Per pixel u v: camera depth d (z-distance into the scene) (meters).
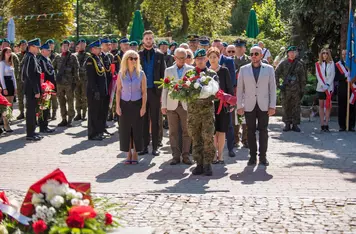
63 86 16.31
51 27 38.47
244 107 11.23
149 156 12.20
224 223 7.30
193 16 39.81
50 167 11.07
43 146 13.32
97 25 49.44
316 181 9.84
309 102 19.19
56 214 5.35
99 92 14.04
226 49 13.34
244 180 9.97
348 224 7.25
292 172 10.58
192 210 7.89
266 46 24.97
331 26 20.42
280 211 7.82
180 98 9.91
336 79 15.80
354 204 8.16
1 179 10.02
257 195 8.78
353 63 15.42
